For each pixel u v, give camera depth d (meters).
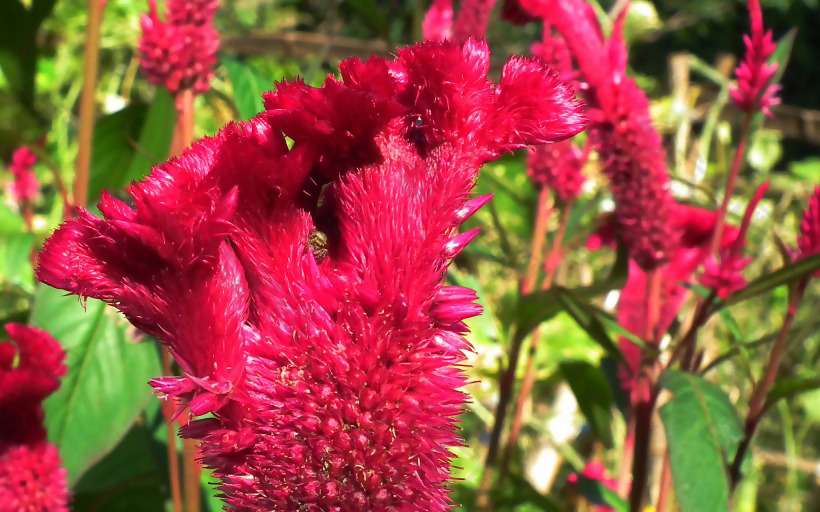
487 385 0.89
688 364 0.51
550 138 0.19
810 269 0.43
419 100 0.19
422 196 0.18
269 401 0.18
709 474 0.41
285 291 0.18
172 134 0.55
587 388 0.70
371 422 0.17
